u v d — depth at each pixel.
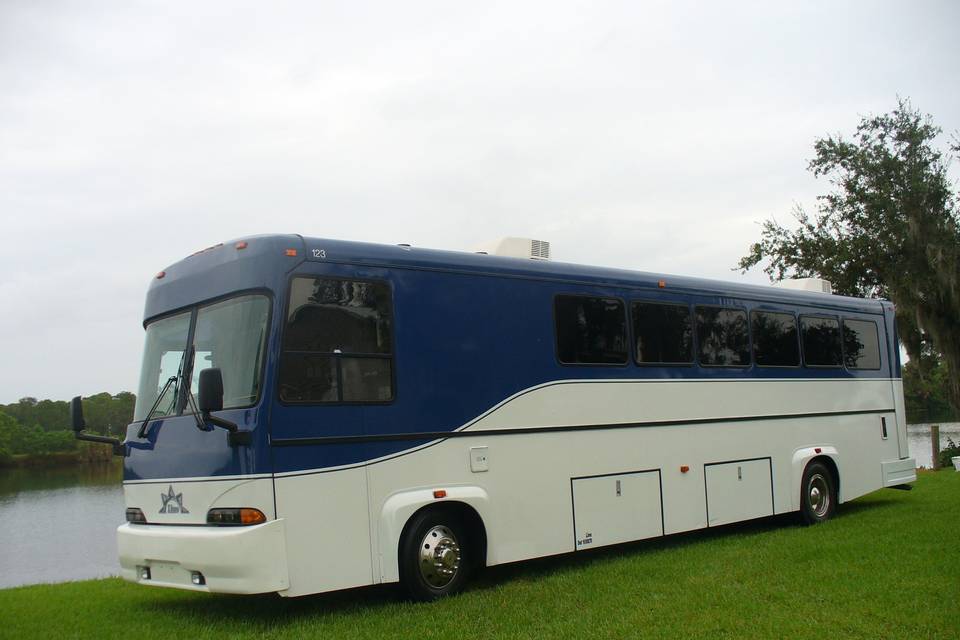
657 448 9.96
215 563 6.64
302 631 6.69
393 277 7.86
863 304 13.61
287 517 6.80
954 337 27.36
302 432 6.98
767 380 11.56
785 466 11.66
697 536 11.39
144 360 8.16
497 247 9.41
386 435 7.51
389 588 8.42
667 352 10.28
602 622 6.73
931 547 9.50
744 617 6.80
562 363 9.09
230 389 7.04
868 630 6.38
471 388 8.23
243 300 7.21
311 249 7.35
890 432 13.63
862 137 31.67
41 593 9.11
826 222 31.81
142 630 7.00
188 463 7.11
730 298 11.27
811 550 9.56
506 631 6.53
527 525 8.52
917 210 29.05
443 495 7.77
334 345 7.32
